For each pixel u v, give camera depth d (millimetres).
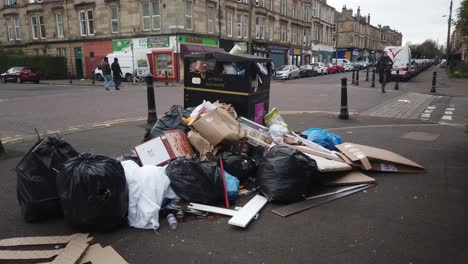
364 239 3199
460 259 2875
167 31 27719
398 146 6383
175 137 4562
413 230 3350
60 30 35188
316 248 3057
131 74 28422
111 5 30438
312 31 55375
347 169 4527
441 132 7609
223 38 32375
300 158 3990
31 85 25594
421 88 20250
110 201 3223
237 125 4781
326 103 13008
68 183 3213
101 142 6668
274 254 2973
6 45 39562
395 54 26250
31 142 6816
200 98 5953
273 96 15656
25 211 3518
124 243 3162
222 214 3623
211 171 3857
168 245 3125
